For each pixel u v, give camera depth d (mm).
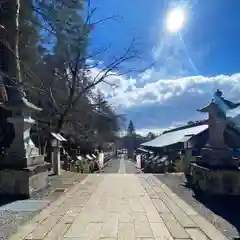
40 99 15250
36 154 7984
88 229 4633
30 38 12117
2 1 9039
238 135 12250
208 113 7984
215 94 7957
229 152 7680
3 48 10867
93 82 15789
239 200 6629
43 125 14453
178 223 4934
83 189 8164
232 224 4859
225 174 7215
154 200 6730
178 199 6832
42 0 11047
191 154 13117
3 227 4723
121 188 8352
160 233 4434
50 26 11500
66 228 4684
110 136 37219
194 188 8250
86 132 23109
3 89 10008
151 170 23219
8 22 9844
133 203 6430
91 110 18219
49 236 4320
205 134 14820
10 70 10609
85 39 13945
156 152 28281
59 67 15508
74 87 15289
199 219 5164
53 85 15930
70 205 6234
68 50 14367
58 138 11242
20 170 7016
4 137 11266
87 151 25125
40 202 6500
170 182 9461
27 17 10906
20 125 7398
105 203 6434
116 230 4582
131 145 94688
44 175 8227
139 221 5062
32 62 12836
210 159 7734
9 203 6387
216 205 6211
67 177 10664
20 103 7352
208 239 4156
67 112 15039
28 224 4883
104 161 37688
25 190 6992
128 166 36625
